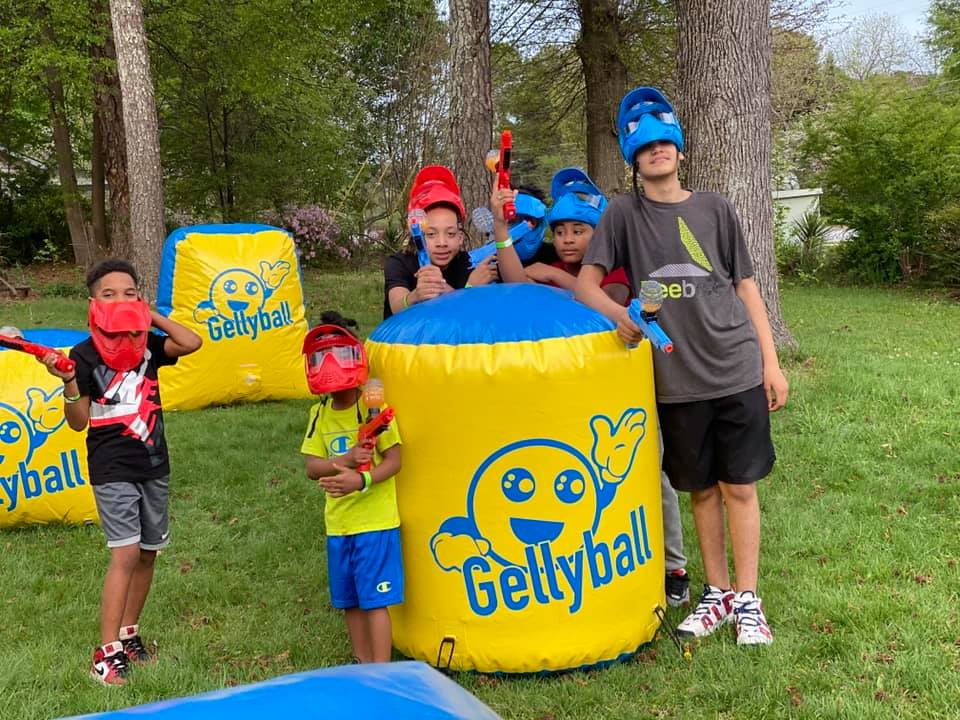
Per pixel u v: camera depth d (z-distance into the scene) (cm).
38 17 1540
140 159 1205
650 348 359
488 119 1142
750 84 912
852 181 1766
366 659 353
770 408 372
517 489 330
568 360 327
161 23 1681
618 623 346
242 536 544
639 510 351
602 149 1795
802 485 584
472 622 338
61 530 548
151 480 378
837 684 335
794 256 1908
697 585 436
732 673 343
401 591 339
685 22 916
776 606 404
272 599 447
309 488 629
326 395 350
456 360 328
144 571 389
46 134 2295
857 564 449
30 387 540
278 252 888
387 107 2756
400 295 406
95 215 1950
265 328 870
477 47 1124
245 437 758
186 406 852
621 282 381
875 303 1459
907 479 577
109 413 370
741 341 361
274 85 1797
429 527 340
